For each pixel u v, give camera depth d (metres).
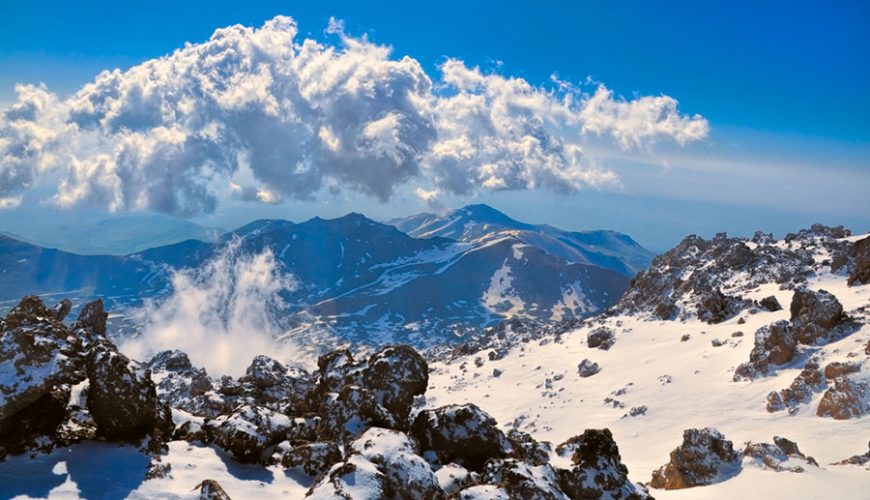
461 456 20.70
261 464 19.17
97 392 18.05
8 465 16.38
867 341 56.44
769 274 102.06
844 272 87.81
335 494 15.34
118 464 17.05
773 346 63.38
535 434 67.88
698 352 78.56
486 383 100.38
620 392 72.88
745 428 51.09
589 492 19.52
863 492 26.30
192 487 16.73
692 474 33.81
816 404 50.53
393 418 21.80
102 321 34.03
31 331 18.12
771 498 27.36
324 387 25.83
